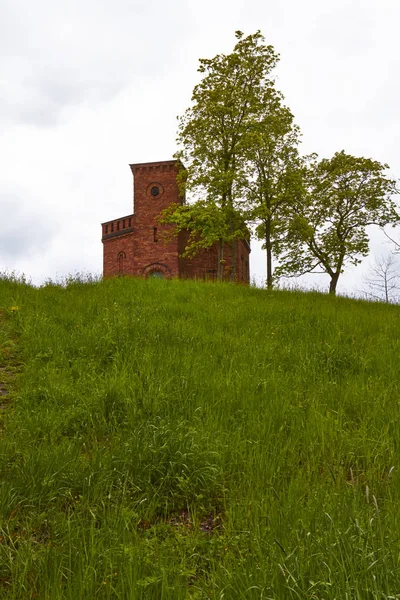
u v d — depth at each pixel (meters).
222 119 26.62
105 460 4.60
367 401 6.27
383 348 9.14
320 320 11.64
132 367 7.41
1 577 3.13
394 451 4.90
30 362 7.97
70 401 6.27
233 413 5.97
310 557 2.86
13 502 3.90
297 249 33.78
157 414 5.79
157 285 16.25
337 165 34.62
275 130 25.73
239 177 25.77
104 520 3.65
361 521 3.27
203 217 24.75
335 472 4.46
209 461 4.65
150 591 2.89
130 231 43.00
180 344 9.04
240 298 14.87
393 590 2.48
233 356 8.29
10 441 5.01
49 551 3.25
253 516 3.70
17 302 12.39
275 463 4.61
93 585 2.95
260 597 2.61
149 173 41.25
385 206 33.19
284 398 6.33
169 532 3.78
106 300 12.83
